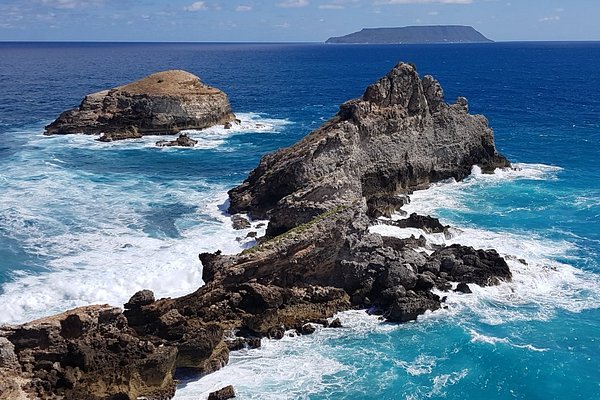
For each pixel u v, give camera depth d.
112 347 36.88
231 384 37.75
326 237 47.34
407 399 36.44
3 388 32.09
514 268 52.22
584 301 47.69
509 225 63.12
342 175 59.69
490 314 45.81
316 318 45.22
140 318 40.97
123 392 34.81
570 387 37.59
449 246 54.19
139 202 69.94
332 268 48.25
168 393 36.28
